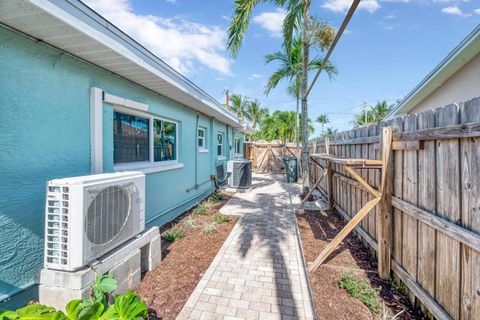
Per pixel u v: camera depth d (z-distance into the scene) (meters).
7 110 2.06
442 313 1.89
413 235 2.35
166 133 5.16
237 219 5.06
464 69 4.79
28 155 2.23
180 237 3.99
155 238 3.00
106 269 2.17
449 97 5.29
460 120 1.71
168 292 2.50
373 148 3.26
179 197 5.60
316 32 6.77
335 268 3.02
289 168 10.59
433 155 2.06
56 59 2.49
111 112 3.35
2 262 2.03
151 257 2.91
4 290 2.03
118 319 1.51
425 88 5.82
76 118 2.76
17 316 1.34
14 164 2.12
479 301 1.57
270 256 3.34
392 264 2.72
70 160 2.68
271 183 10.33
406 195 2.48
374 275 2.87
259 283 2.69
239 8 5.19
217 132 8.78
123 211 2.46
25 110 2.21
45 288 1.96
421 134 2.13
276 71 8.65
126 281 2.42
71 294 1.91
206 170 7.55
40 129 2.35
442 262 1.94
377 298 2.44
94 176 2.31
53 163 2.48
